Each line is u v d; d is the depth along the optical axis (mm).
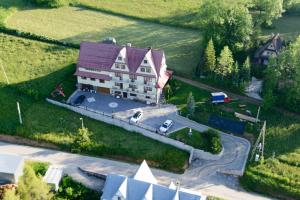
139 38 151250
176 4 172625
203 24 142375
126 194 92688
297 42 124312
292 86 120812
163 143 112562
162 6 170875
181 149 111062
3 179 97375
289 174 105438
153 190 92562
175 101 124375
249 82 130875
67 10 166625
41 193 92250
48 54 139500
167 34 154875
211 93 126562
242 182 105188
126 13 165375
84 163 106688
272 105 122500
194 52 144625
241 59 139375
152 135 113312
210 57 129125
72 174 103312
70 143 110875
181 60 140375
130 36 152125
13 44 143250
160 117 118750
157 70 120250
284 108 123875
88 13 165375
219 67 128375
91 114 118438
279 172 105938
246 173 105875
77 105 120812
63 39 147500
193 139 112188
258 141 110312
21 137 112562
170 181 103875
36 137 111812
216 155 109062
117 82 123500
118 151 109312
